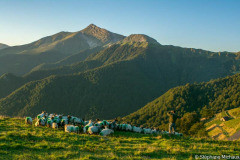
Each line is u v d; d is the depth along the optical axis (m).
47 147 15.23
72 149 15.62
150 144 19.14
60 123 26.06
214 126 109.44
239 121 97.06
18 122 25.75
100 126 25.80
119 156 14.89
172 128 23.97
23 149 14.42
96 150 15.78
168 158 14.94
